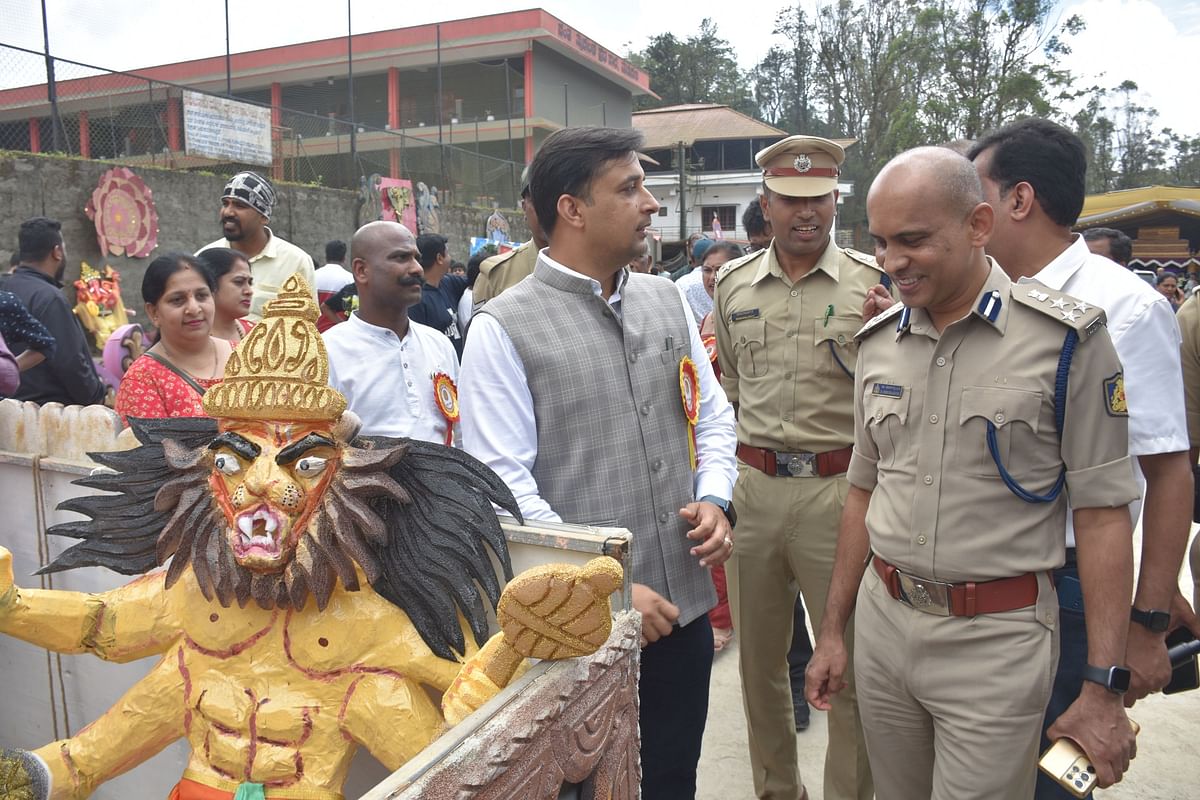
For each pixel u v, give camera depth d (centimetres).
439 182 1596
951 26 2800
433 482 129
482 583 127
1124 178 3884
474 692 112
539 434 171
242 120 1123
